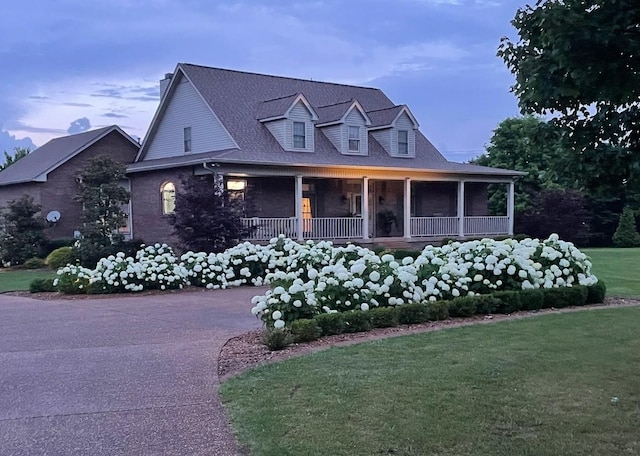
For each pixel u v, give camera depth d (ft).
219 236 51.29
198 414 14.24
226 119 66.49
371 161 71.26
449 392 15.11
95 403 15.29
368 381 16.21
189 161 58.54
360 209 74.28
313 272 25.61
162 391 16.22
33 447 12.37
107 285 40.37
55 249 66.95
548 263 32.35
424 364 17.95
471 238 76.02
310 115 68.74
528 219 93.91
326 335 23.09
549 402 14.32
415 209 78.79
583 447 11.68
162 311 31.71
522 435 12.31
